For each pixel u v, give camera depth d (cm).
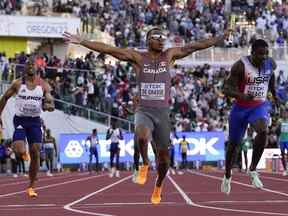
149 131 1281
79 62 4581
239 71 1391
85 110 4253
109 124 4272
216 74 5162
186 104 4653
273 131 4081
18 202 1597
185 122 4491
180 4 6041
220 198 1661
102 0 5812
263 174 3238
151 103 1287
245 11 6228
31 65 1620
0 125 2195
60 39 5259
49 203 1555
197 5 6056
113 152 3328
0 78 3991
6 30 5094
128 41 5331
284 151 3186
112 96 4403
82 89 4300
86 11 5547
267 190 1953
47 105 1641
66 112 4231
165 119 1291
